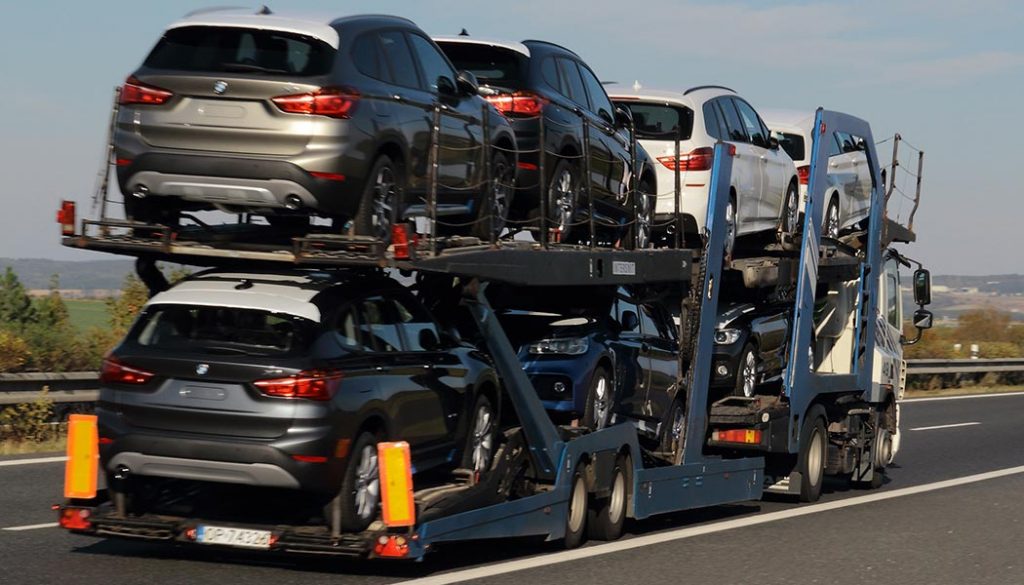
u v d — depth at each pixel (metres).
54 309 34.53
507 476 15.73
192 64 14.02
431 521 13.23
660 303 21.59
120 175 14.07
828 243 24.97
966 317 90.62
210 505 14.52
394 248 13.16
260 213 14.67
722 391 23.31
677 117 23.06
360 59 14.51
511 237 17.70
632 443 18.31
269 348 12.86
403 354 14.23
